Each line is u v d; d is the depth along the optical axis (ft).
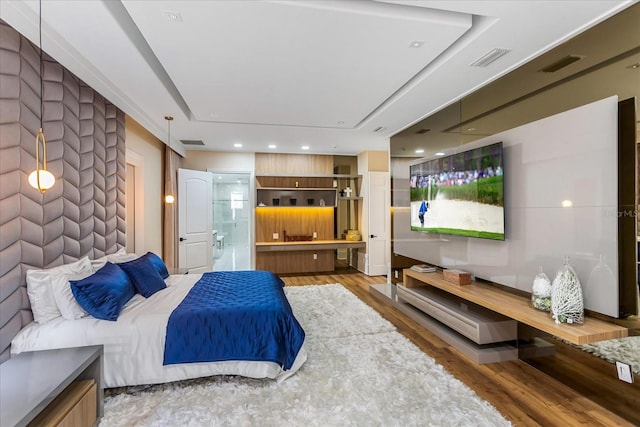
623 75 6.64
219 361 7.93
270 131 16.46
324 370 8.64
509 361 9.34
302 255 23.18
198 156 21.88
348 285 18.98
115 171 11.93
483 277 10.75
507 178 9.64
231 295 9.66
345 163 24.26
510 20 6.94
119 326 7.69
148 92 10.89
